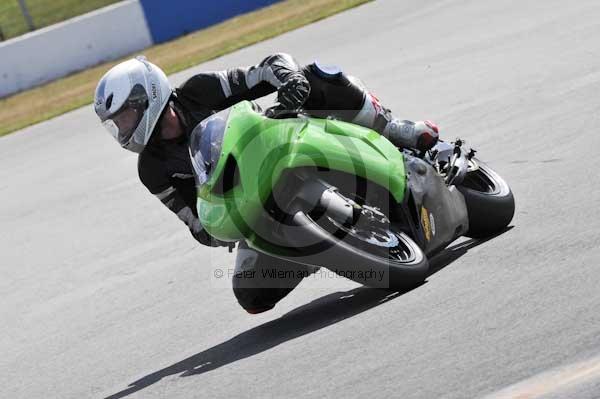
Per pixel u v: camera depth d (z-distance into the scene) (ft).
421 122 67.36
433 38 165.89
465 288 57.88
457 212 66.80
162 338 71.51
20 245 118.11
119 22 272.51
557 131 92.84
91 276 96.32
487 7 180.45
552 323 47.50
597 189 71.41
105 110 60.39
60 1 296.92
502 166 87.56
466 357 46.55
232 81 62.28
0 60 261.85
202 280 83.56
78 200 132.67
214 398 53.01
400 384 45.78
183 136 62.39
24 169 166.50
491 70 129.49
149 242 102.37
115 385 63.82
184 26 279.28
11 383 72.28
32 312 90.58
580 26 138.41
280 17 254.88
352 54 172.35
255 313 65.16
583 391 39.50
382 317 57.16
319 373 51.06
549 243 62.08
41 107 232.94
